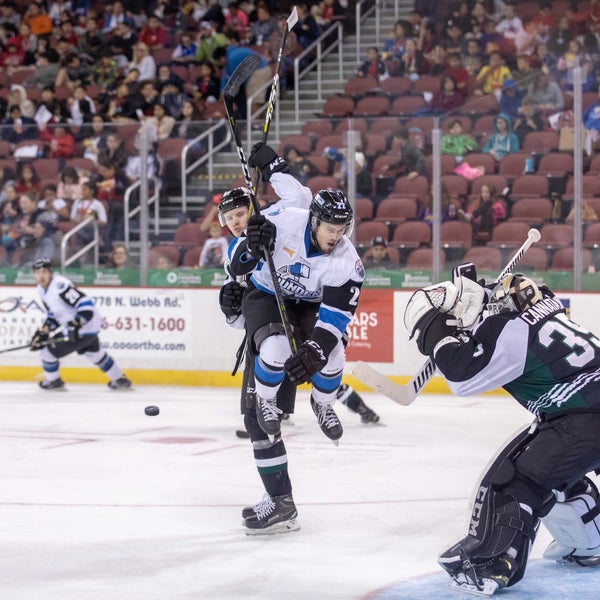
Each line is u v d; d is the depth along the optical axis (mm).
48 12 27844
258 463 7602
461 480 9680
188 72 25688
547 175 16688
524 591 6078
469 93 22547
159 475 9961
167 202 18484
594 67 17531
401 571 6559
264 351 7340
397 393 6613
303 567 6664
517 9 22906
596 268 16328
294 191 8156
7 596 6023
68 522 7953
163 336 18609
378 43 24750
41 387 17828
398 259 17234
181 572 6547
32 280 19188
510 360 5855
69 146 18781
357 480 9672
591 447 5809
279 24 24938
